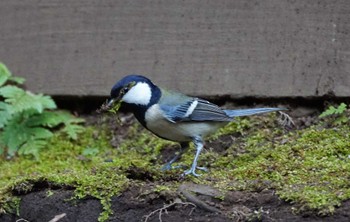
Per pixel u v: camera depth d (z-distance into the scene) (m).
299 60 10.90
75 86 11.93
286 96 10.96
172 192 8.23
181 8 11.43
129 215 8.30
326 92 10.74
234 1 11.18
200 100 9.56
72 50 11.93
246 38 11.13
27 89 12.09
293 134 10.47
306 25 10.85
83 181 8.67
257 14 11.07
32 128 11.55
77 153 11.31
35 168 10.73
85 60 11.88
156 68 11.55
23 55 12.10
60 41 11.98
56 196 8.69
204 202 8.10
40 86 12.05
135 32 11.65
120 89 9.56
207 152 10.45
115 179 8.69
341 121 10.39
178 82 11.45
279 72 10.99
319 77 10.80
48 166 10.82
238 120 10.96
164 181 8.91
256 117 10.96
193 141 9.55
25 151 11.23
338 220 7.56
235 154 10.21
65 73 11.97
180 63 11.45
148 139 11.21
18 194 8.91
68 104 12.15
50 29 12.01
